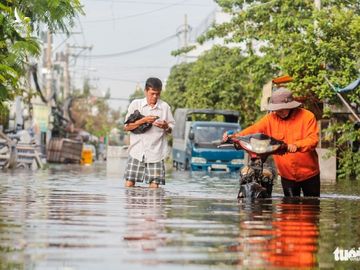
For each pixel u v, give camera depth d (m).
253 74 36.44
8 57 14.77
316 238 7.50
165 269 5.58
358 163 28.03
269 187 13.34
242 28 37.59
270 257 6.22
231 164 39.72
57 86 91.56
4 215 9.16
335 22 27.38
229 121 46.09
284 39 29.59
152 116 15.10
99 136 122.44
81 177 22.95
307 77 27.39
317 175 13.70
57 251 6.29
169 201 11.92
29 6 15.17
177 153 45.62
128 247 6.56
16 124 48.91
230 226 8.31
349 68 26.36
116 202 11.48
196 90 52.50
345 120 28.95
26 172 27.80
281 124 13.34
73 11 15.36
